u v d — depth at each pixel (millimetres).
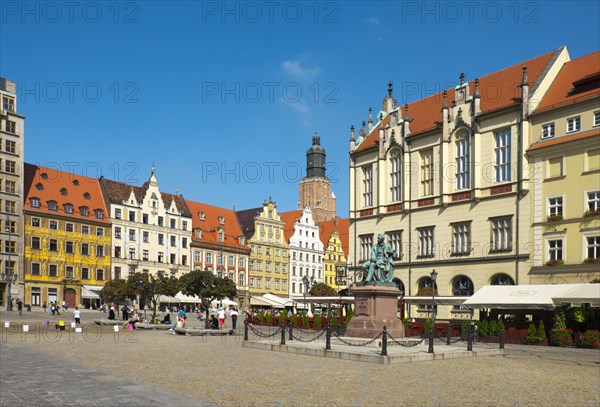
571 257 52875
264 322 68625
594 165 52000
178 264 125500
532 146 56719
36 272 103062
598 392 20203
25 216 102500
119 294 75625
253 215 142375
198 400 17203
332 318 60438
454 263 62812
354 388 20000
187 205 133875
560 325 43250
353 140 77562
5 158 100812
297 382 21109
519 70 64500
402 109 76938
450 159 64500
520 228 57094
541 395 19359
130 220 118562
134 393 18000
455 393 19391
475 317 60375
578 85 55281
